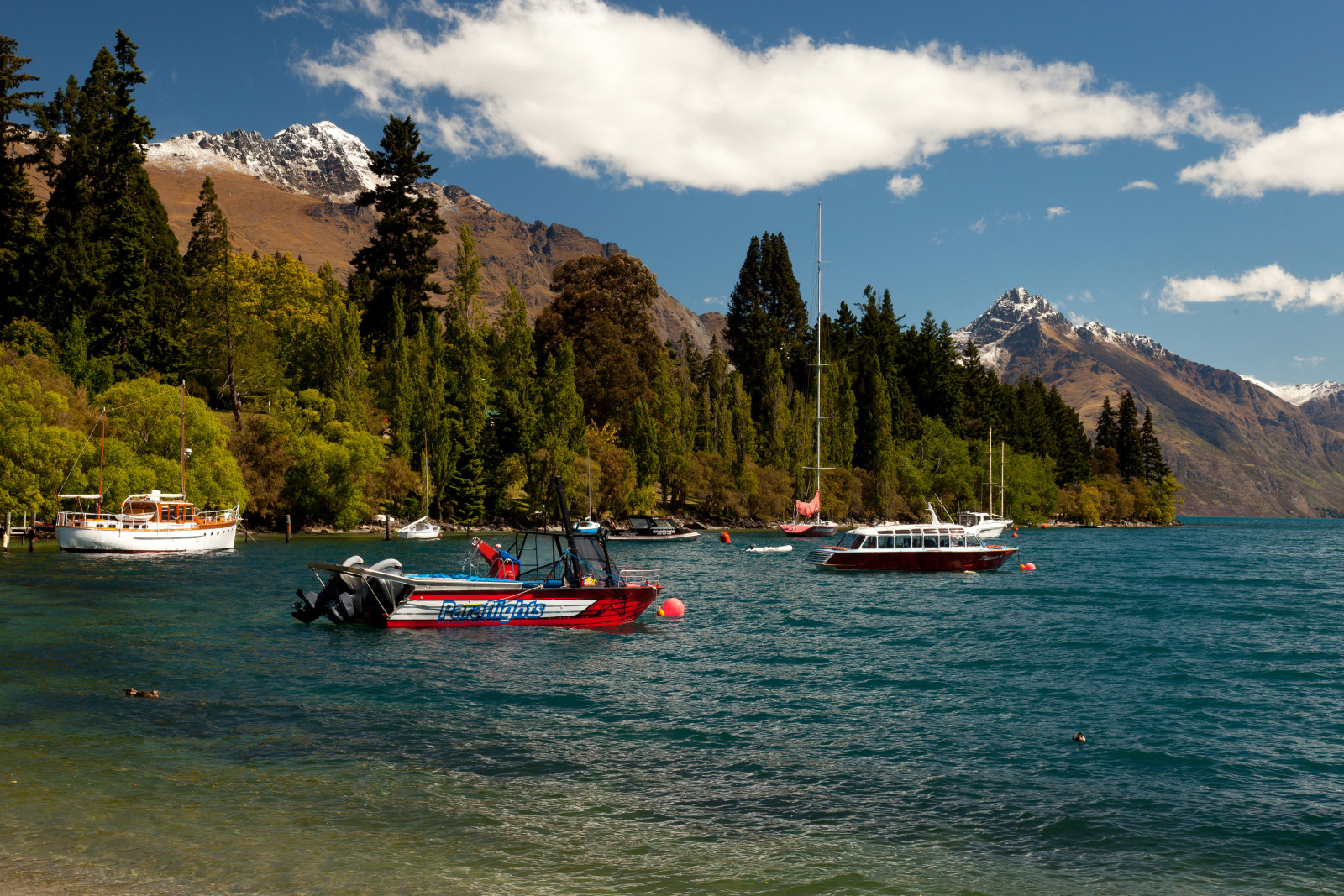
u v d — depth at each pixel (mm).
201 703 18531
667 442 118375
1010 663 25047
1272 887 10789
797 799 13508
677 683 21688
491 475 104500
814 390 140375
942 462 143875
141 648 24516
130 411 69438
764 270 172375
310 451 83875
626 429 125250
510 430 106688
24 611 31156
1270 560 77500
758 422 134500
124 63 98125
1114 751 16406
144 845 11141
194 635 26828
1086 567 65500
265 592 37969
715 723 17922
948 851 11672
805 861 11242
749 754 15805
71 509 63031
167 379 88938
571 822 12367
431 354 99938
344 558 58281
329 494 84500
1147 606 39375
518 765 14891
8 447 58125
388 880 10336
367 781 13859
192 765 14414
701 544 89750
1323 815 13242
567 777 14328
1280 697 21109
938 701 20234
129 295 90000
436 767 14680
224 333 94312
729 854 11414
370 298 120750
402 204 124000
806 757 15719
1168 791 14234
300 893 9914
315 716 17656
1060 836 12266
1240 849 11922
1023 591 45562
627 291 140375
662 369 122125
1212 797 13992
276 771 14234
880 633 30422
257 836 11523
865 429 142375
